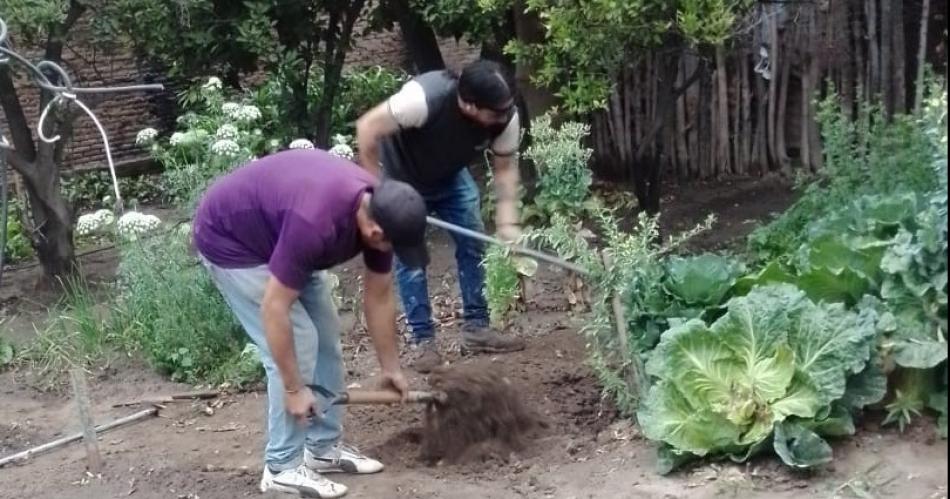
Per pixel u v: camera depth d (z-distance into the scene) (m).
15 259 9.31
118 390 6.00
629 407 4.66
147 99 13.29
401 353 6.01
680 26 6.17
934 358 4.09
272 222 3.79
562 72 7.04
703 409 4.16
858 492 3.81
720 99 9.36
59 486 4.66
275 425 4.18
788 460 3.95
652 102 9.48
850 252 4.59
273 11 8.50
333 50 8.95
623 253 4.68
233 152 6.41
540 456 4.51
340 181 3.65
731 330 4.26
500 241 5.06
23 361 6.57
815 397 4.04
